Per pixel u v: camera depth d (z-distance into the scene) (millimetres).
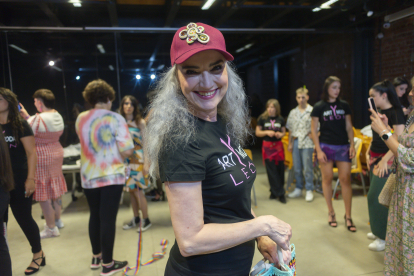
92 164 2148
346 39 4770
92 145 2150
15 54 4367
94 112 2197
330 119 2910
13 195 2219
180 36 827
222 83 882
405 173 1574
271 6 3473
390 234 1714
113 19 3828
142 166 3100
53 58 4559
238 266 907
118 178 2186
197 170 799
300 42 5516
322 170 3053
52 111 2990
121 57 4848
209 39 804
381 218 2426
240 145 1045
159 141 844
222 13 3906
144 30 4199
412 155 1511
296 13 4516
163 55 5117
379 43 4203
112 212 2207
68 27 4012
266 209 3621
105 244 2215
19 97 4438
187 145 818
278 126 3857
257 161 6430
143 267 2400
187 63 823
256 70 6246
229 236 796
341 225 3082
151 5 4117
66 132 4695
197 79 842
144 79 5027
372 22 4371
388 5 3471
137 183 3094
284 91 6176
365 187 4309
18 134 2178
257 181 4938
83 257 2621
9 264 1544
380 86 2318
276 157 3875
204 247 785
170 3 3645
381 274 2207
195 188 795
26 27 3930
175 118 869
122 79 4945
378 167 2355
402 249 1579
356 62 4602
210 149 858
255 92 6297
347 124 2904
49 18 3879
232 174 883
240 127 1084
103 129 2176
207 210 881
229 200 891
